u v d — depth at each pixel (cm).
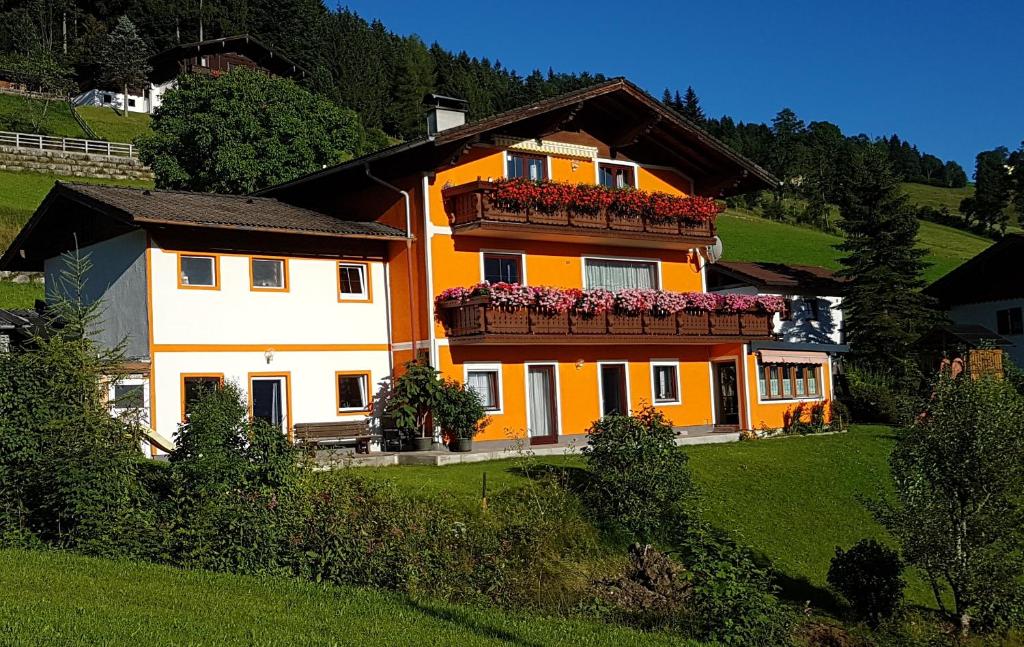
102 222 2450
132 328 2300
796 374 3384
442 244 2611
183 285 2302
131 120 8344
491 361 2681
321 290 2544
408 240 2619
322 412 2511
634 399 2980
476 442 2616
